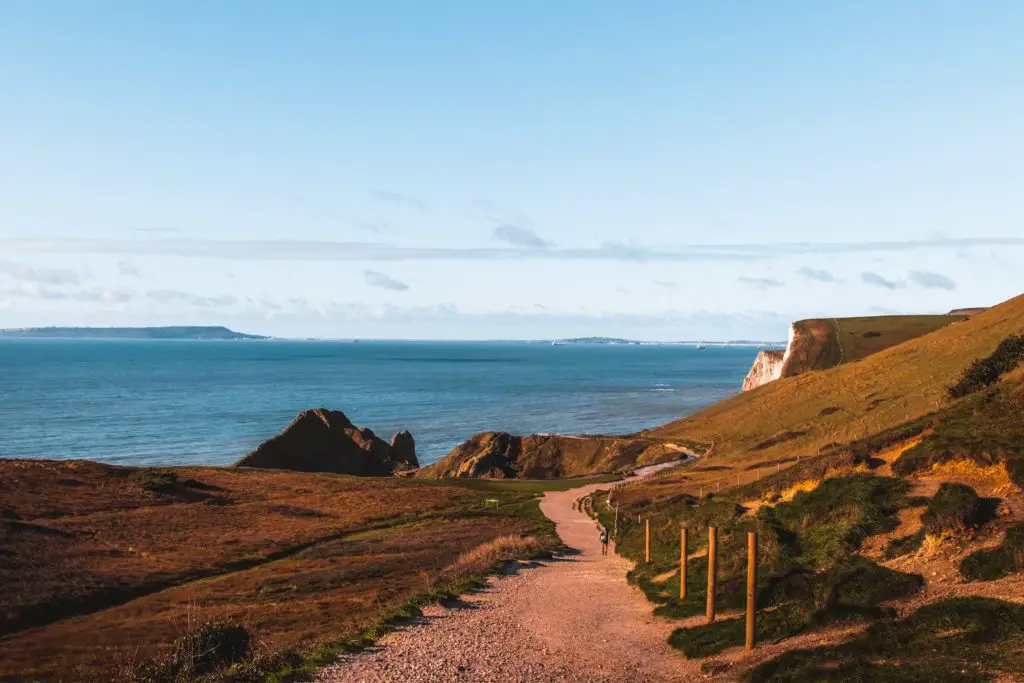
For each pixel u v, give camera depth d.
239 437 142.38
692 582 24.94
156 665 21.08
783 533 24.67
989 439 22.42
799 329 154.50
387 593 33.84
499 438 119.31
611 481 85.00
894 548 19.83
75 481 71.56
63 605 36.44
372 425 165.88
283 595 36.66
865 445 29.78
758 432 93.88
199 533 55.75
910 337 143.00
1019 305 89.19
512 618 23.16
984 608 13.83
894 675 12.12
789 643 16.25
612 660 18.16
